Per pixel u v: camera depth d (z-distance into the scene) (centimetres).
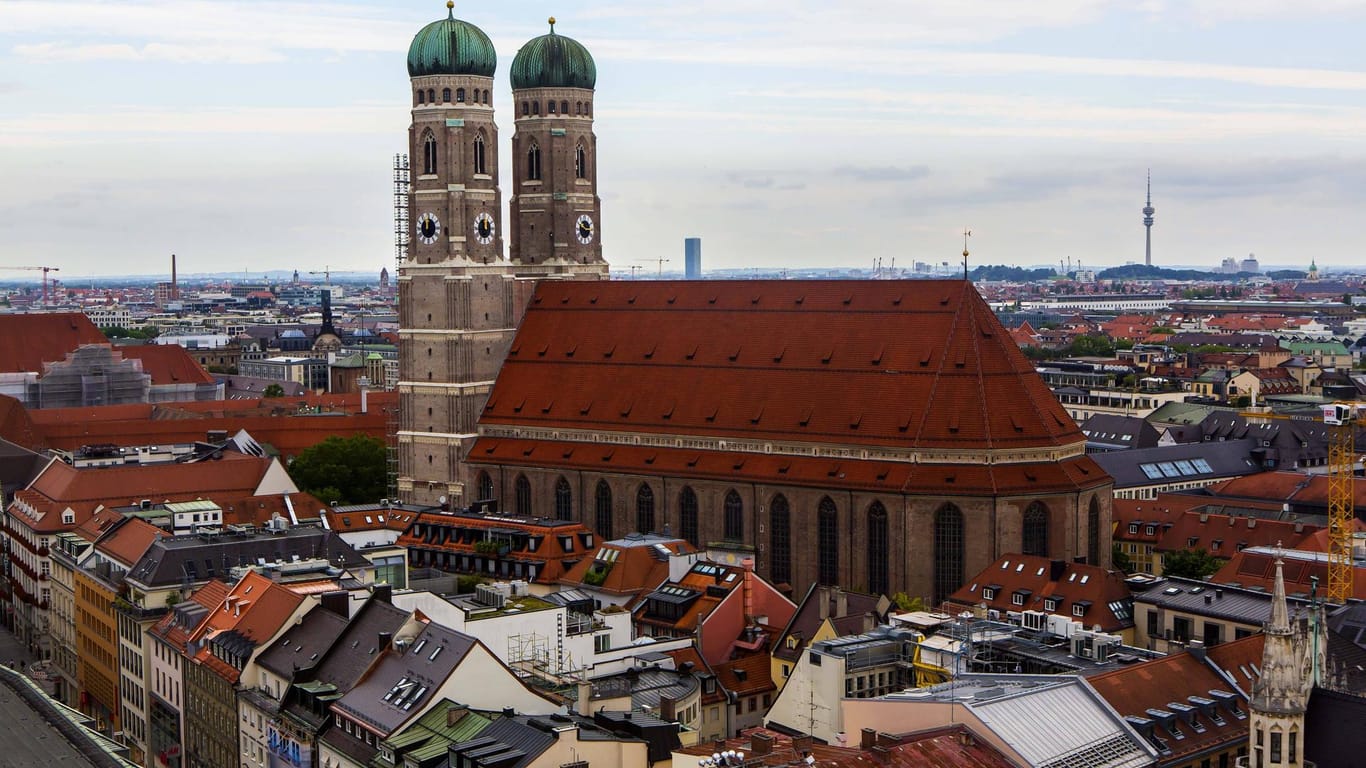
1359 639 15788
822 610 18138
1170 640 17600
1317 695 11300
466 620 15875
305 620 16050
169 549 18475
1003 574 19700
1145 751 12231
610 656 16638
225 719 16112
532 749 12562
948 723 12256
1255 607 17125
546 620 16300
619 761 12912
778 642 17862
